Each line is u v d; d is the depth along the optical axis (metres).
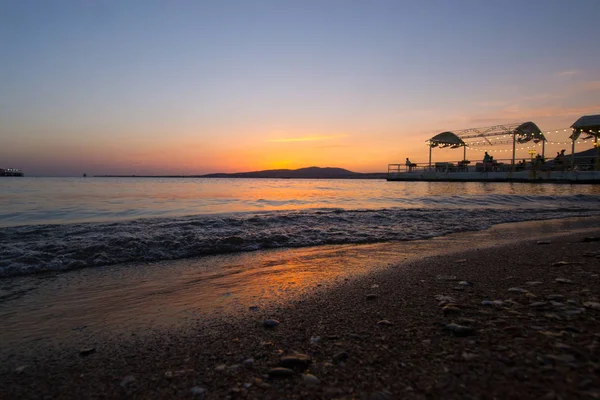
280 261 5.68
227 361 2.27
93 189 28.34
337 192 27.16
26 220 10.42
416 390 1.74
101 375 2.17
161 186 36.12
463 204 16.47
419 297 3.45
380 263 5.43
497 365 1.91
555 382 1.68
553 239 7.34
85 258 5.63
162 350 2.52
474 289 3.62
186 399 1.82
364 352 2.24
